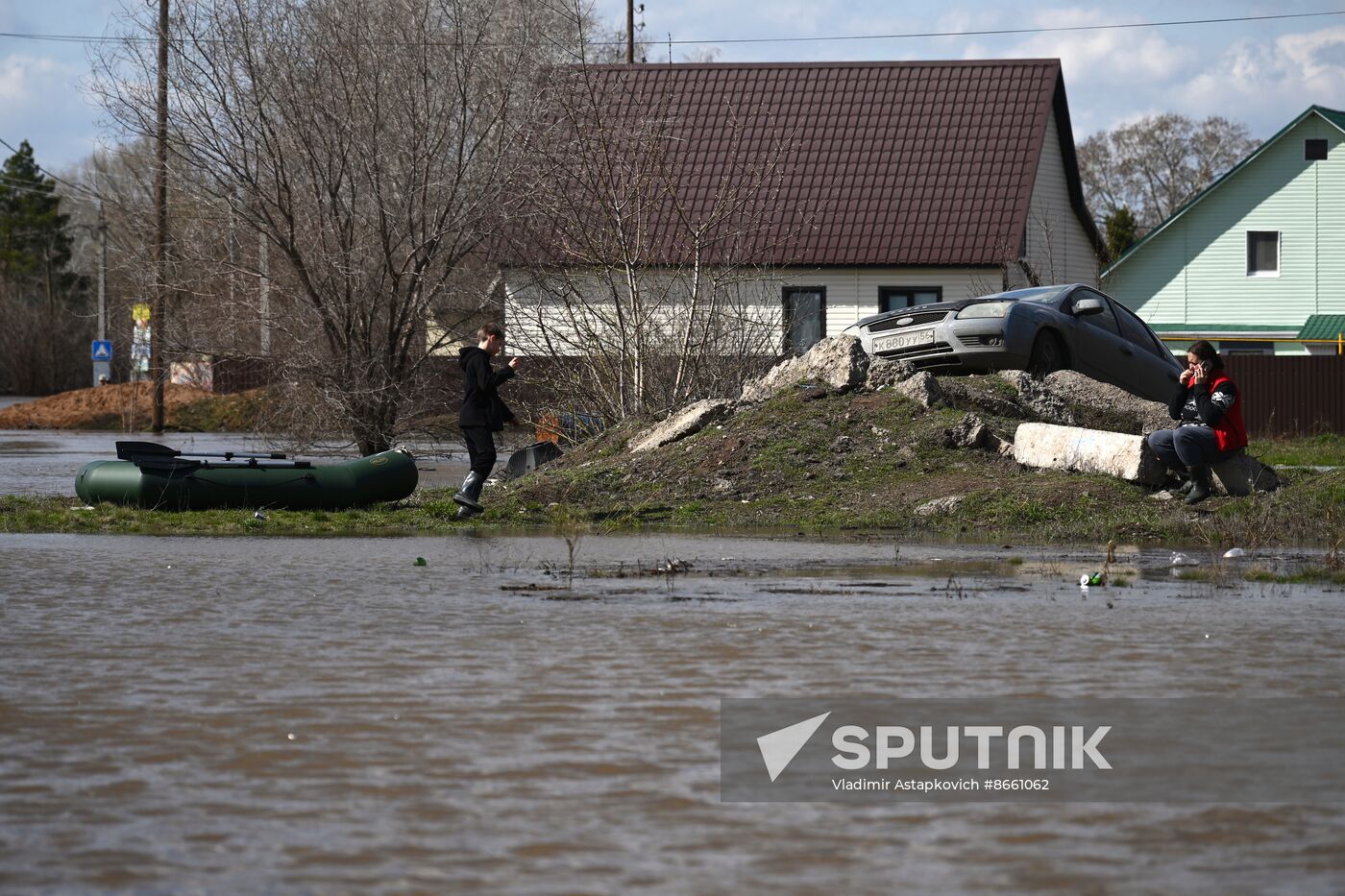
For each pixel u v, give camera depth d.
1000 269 94.38
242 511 36.56
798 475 37.78
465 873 9.20
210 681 15.05
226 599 21.20
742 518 35.16
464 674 15.37
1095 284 114.00
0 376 195.75
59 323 196.25
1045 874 9.20
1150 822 10.32
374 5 57.78
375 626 18.61
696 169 98.56
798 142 100.31
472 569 25.25
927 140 99.62
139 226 62.03
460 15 57.91
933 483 36.22
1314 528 30.81
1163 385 49.03
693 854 9.59
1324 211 117.69
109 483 37.09
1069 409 41.41
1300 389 84.25
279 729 12.95
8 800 10.77
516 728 12.98
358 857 9.50
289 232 57.47
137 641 17.50
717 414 41.66
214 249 59.28
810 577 23.88
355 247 58.31
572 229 51.59
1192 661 16.08
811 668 15.64
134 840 9.84
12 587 22.59
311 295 57.88
